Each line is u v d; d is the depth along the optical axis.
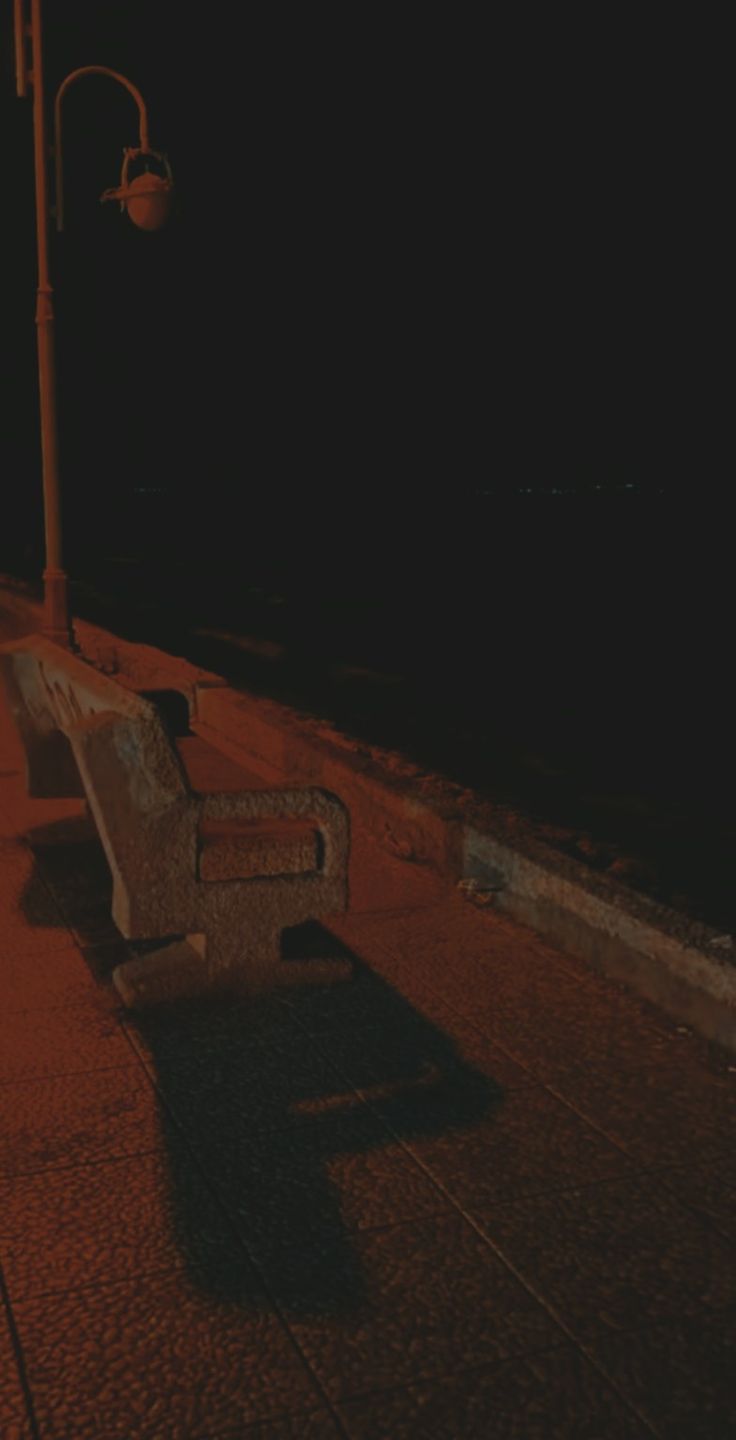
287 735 8.16
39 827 6.84
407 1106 3.81
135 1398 2.59
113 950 5.06
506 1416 2.55
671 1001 4.48
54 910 5.54
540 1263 3.05
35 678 6.48
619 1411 2.57
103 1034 4.28
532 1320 2.84
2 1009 4.47
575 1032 4.34
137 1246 3.10
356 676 21.95
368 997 4.61
